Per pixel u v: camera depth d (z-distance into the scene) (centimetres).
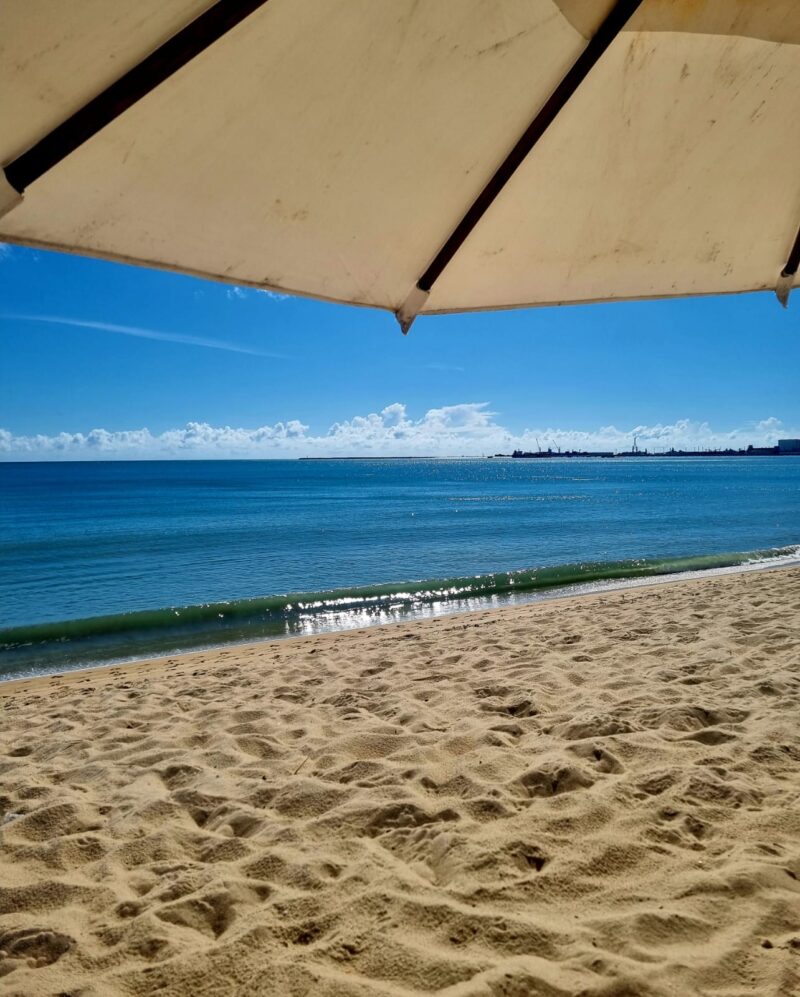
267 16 99
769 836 219
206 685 533
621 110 134
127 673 668
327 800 276
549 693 417
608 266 161
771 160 149
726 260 167
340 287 140
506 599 1072
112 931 192
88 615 1084
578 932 175
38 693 585
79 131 92
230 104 106
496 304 157
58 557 1722
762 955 161
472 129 129
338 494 5331
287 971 167
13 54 83
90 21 84
